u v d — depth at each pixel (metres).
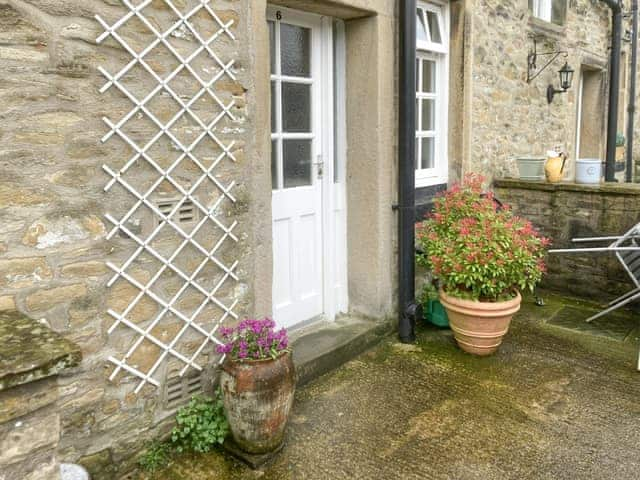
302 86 3.59
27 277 2.04
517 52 5.39
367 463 2.49
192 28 2.46
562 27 6.24
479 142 4.93
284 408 2.46
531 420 2.86
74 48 2.09
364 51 3.67
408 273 3.83
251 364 2.40
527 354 3.70
